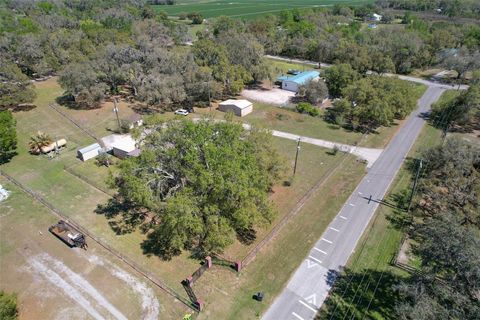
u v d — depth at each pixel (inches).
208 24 7052.2
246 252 1481.3
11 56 3560.5
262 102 3307.1
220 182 1323.8
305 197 1844.2
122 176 1557.6
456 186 1738.4
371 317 1201.4
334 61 4261.8
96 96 2950.3
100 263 1424.7
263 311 1222.9
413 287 1064.2
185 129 1541.6
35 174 2058.3
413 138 2591.0
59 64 3720.5
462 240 1082.1
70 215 1697.8
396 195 1887.3
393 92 2755.9
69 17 5851.4
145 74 3169.3
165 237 1514.5
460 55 3991.1
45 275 1365.7
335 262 1440.7
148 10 6884.8
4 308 1089.4
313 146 2445.9
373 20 7480.3
